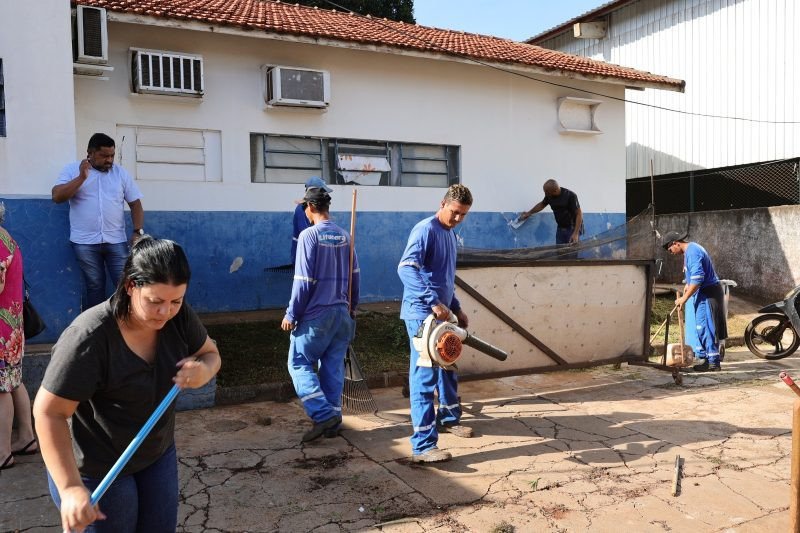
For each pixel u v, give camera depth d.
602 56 17.98
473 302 6.40
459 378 6.31
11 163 5.95
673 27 15.80
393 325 9.06
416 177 11.56
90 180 6.02
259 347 7.77
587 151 13.16
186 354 2.41
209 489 4.29
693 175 15.24
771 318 8.74
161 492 2.49
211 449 5.02
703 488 4.36
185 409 6.05
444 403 5.43
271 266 10.23
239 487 4.32
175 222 9.54
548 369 6.81
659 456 4.95
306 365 5.26
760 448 5.12
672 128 15.97
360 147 11.01
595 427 5.64
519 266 6.59
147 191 9.33
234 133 9.89
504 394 6.77
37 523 3.76
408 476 4.53
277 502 4.10
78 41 7.66
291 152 10.41
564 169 12.92
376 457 4.89
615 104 13.41
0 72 5.91
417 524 3.82
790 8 13.30
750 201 14.03
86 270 6.05
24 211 5.88
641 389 6.98
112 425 2.31
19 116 5.98
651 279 7.37
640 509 4.05
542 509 4.04
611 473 4.61
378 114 11.02
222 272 9.89
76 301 6.09
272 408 6.15
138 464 2.40
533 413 6.07
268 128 10.14
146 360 2.30
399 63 11.17
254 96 10.03
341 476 4.52
